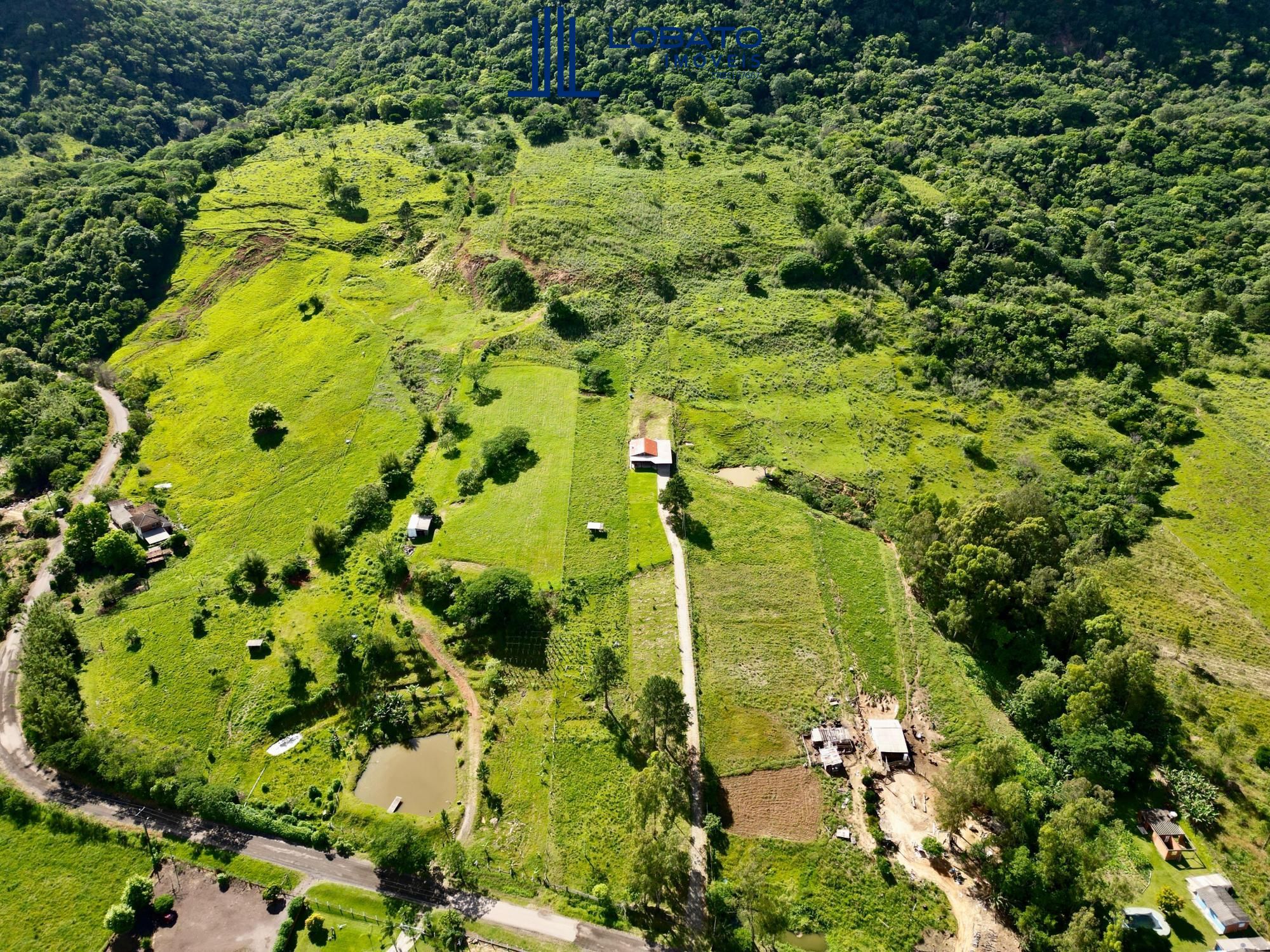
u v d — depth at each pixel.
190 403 116.44
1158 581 83.38
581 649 73.50
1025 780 62.16
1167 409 104.75
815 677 71.50
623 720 67.44
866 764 64.69
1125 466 98.25
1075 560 83.62
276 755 66.44
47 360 128.50
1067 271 130.50
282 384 115.19
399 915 55.41
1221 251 135.75
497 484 91.88
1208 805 60.09
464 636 74.75
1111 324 119.69
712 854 58.09
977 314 118.94
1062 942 50.00
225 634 77.44
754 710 68.56
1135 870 56.41
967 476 96.56
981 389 110.19
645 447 94.75
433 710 68.81
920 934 53.78
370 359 116.38
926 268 126.38
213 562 87.31
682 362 111.94
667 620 76.12
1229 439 101.06
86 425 113.62
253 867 58.84
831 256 130.00
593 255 129.38
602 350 113.69
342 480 96.44
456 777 64.38
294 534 89.62
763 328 118.06
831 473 95.62
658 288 125.12
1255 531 88.75
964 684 71.25
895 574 83.06
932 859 58.19
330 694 70.50
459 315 124.62
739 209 141.50
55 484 102.69
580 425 100.75
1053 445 101.25
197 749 67.19
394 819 61.44
